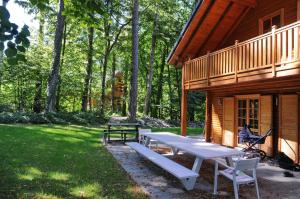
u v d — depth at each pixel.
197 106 27.62
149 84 26.69
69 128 16.59
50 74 19.36
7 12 3.14
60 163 8.37
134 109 20.48
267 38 7.91
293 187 6.84
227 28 12.84
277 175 7.95
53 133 14.05
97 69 31.61
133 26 20.39
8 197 5.52
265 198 6.03
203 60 11.37
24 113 18.42
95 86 30.83
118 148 11.61
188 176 6.04
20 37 3.24
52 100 19.91
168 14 25.98
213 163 9.27
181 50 13.34
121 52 28.75
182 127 13.13
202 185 6.86
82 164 8.41
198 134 18.27
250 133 10.46
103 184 6.63
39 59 22.83
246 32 12.04
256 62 8.27
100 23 6.70
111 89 32.56
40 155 9.23
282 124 9.95
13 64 3.31
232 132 12.63
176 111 29.78
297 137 9.31
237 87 11.38
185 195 6.08
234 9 11.88
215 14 12.01
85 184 6.56
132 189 6.35
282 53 7.32
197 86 11.84
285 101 9.82
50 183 6.50
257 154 9.66
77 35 26.39
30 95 25.72
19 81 24.11
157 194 6.09
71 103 34.22
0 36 3.17
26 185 6.27
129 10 25.17
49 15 23.53
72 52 25.83
